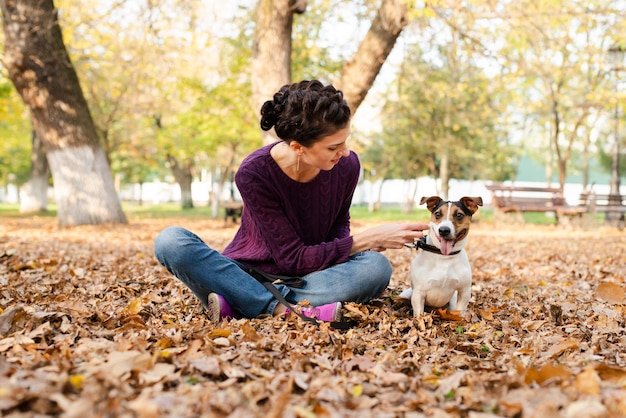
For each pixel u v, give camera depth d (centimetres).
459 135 2838
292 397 221
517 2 1088
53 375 227
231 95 1886
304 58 1609
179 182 3600
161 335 322
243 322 349
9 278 552
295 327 348
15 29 1245
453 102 2491
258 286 372
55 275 598
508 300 504
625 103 1493
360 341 323
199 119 2041
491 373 261
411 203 3544
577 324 395
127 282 550
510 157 3647
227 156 3047
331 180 379
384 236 368
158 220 2036
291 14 1111
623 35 1350
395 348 321
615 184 1909
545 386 236
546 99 1989
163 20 1162
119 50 1680
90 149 1394
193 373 245
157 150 2602
